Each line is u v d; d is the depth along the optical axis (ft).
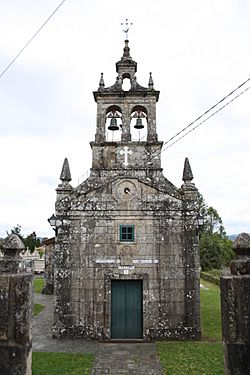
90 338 56.90
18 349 24.90
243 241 23.52
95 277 58.75
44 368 42.27
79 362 44.83
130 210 60.44
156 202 60.54
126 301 58.75
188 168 62.03
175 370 41.65
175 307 57.52
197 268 58.44
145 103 65.87
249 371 21.61
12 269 26.73
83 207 60.59
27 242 262.67
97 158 63.72
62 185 61.62
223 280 22.98
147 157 63.46
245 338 21.93
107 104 65.98
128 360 45.85
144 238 59.72
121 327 57.98
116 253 59.36
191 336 56.39
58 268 59.00
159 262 58.95
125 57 68.18
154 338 56.49
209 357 46.39
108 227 60.13
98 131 64.75
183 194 60.90
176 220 60.03
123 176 61.41
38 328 64.90
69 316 57.82
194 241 59.26
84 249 59.57
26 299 25.61
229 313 22.49
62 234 59.93
